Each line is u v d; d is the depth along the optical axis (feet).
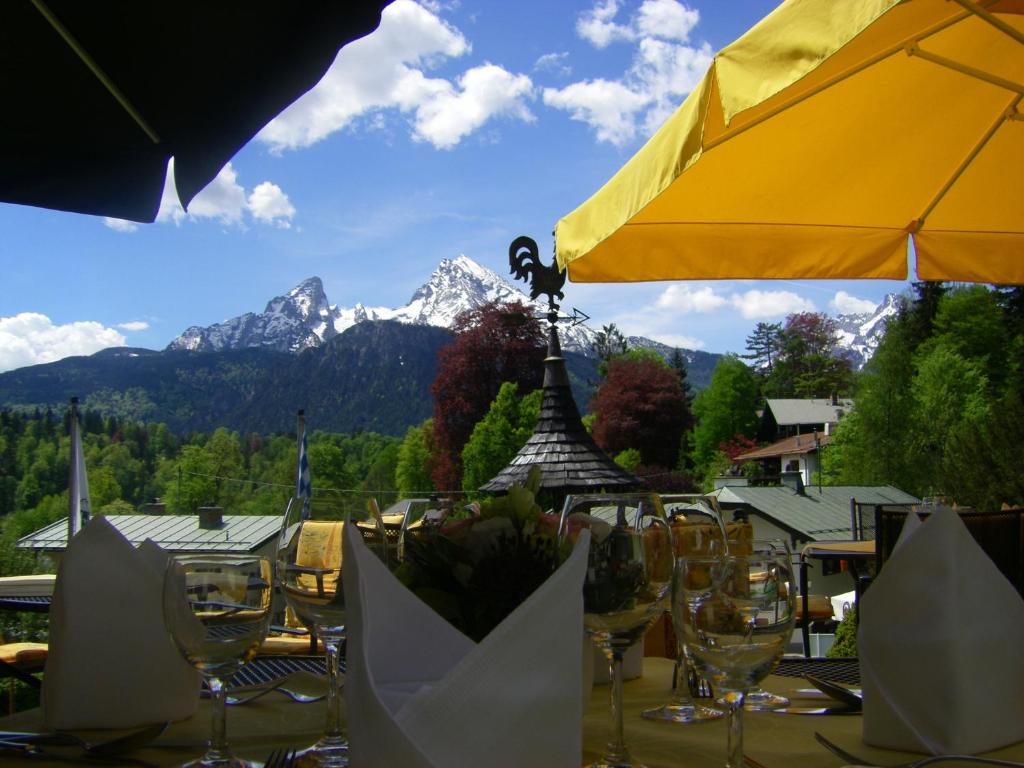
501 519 3.44
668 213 8.70
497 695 2.22
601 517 3.29
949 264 9.39
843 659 5.28
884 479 141.18
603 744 3.35
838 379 251.19
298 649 9.25
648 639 6.28
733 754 2.69
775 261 9.09
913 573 3.22
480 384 138.10
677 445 174.09
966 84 8.00
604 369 205.57
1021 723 3.20
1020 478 72.69
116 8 5.83
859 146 8.32
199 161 6.63
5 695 12.23
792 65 4.94
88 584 3.74
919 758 3.07
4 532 61.05
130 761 3.17
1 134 6.68
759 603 2.66
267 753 3.29
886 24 6.61
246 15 5.77
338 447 174.81
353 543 2.53
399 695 2.39
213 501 121.49
